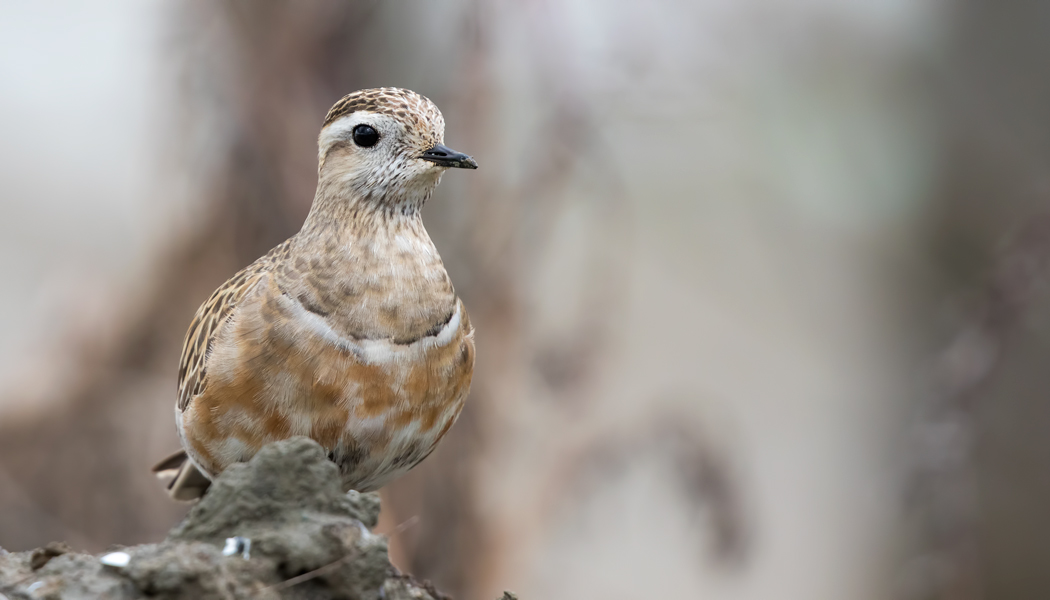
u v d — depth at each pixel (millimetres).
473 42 13281
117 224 19578
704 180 18062
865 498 18281
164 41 13273
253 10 13109
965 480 12656
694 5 14305
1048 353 14516
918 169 16312
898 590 14156
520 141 13594
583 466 13562
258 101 13078
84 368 13953
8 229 19219
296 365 7309
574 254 14742
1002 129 15492
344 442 7434
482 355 13492
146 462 14227
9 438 13945
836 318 18766
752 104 15773
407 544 13227
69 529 14031
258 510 6129
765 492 18172
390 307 7484
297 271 7527
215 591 5777
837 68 16297
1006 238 12844
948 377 12594
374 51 13469
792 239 18359
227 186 13188
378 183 7695
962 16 15438
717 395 17922
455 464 13359
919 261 16609
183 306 13695
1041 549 14594
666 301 18703
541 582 15945
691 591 17453
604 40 13633
